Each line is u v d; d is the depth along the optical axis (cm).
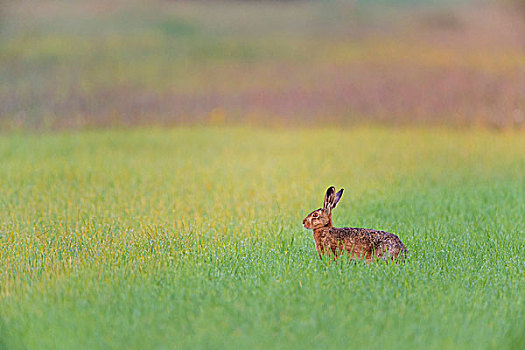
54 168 3872
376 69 8225
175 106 6894
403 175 3612
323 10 11612
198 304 1563
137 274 1798
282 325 1430
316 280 1703
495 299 1578
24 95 7081
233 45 9631
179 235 2252
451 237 2223
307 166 3962
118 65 8475
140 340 1373
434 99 6812
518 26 10231
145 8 11444
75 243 2162
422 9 11481
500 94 6819
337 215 2631
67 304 1576
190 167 3941
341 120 6406
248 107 6856
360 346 1330
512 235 2248
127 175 3634
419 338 1358
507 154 4394
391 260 1823
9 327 1452
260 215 2647
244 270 1825
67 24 10244
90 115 6519
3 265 1939
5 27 9862
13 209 2772
